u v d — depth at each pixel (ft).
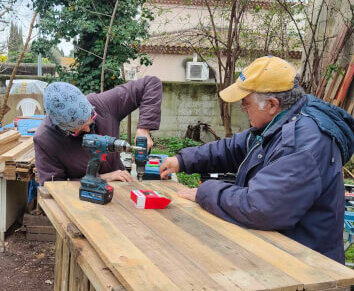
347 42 21.53
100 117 7.86
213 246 4.37
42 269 12.00
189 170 7.27
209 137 32.73
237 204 5.03
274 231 5.00
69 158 7.45
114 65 25.26
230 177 9.91
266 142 5.53
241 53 23.89
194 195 6.26
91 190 5.74
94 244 4.31
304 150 4.85
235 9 20.98
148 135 8.46
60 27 23.61
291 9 23.12
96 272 4.17
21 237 14.03
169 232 4.73
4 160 11.80
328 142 5.08
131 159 11.48
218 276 3.63
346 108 21.35
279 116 5.54
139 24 24.73
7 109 23.67
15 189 14.10
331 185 5.11
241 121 31.45
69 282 6.34
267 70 5.41
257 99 5.53
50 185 6.64
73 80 27.63
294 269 3.88
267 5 23.54
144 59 27.86
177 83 31.99
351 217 9.14
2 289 10.77
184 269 3.73
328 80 21.84
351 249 12.00
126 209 5.57
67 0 24.45
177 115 32.40
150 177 9.27
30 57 44.55
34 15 20.21
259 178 4.95
